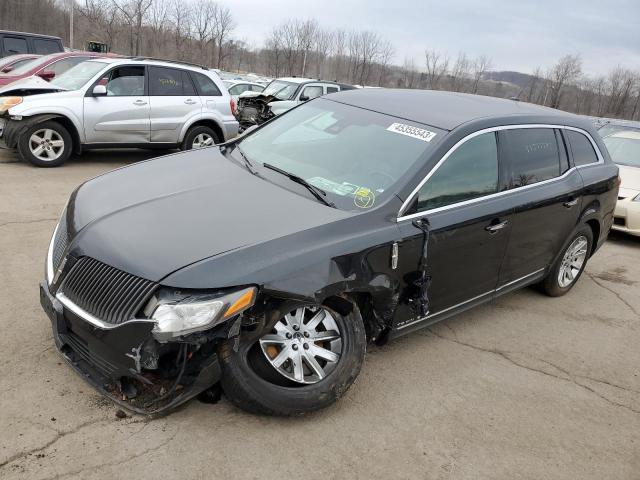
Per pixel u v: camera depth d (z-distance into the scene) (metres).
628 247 7.66
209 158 4.22
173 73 9.35
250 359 3.03
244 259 2.83
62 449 2.71
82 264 2.94
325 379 3.17
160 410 2.90
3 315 3.81
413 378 3.76
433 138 3.83
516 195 4.24
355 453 2.99
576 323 5.00
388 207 3.44
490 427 3.38
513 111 4.54
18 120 8.04
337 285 3.05
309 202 3.44
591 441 3.40
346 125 4.23
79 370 3.01
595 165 5.30
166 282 2.68
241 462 2.80
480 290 4.23
